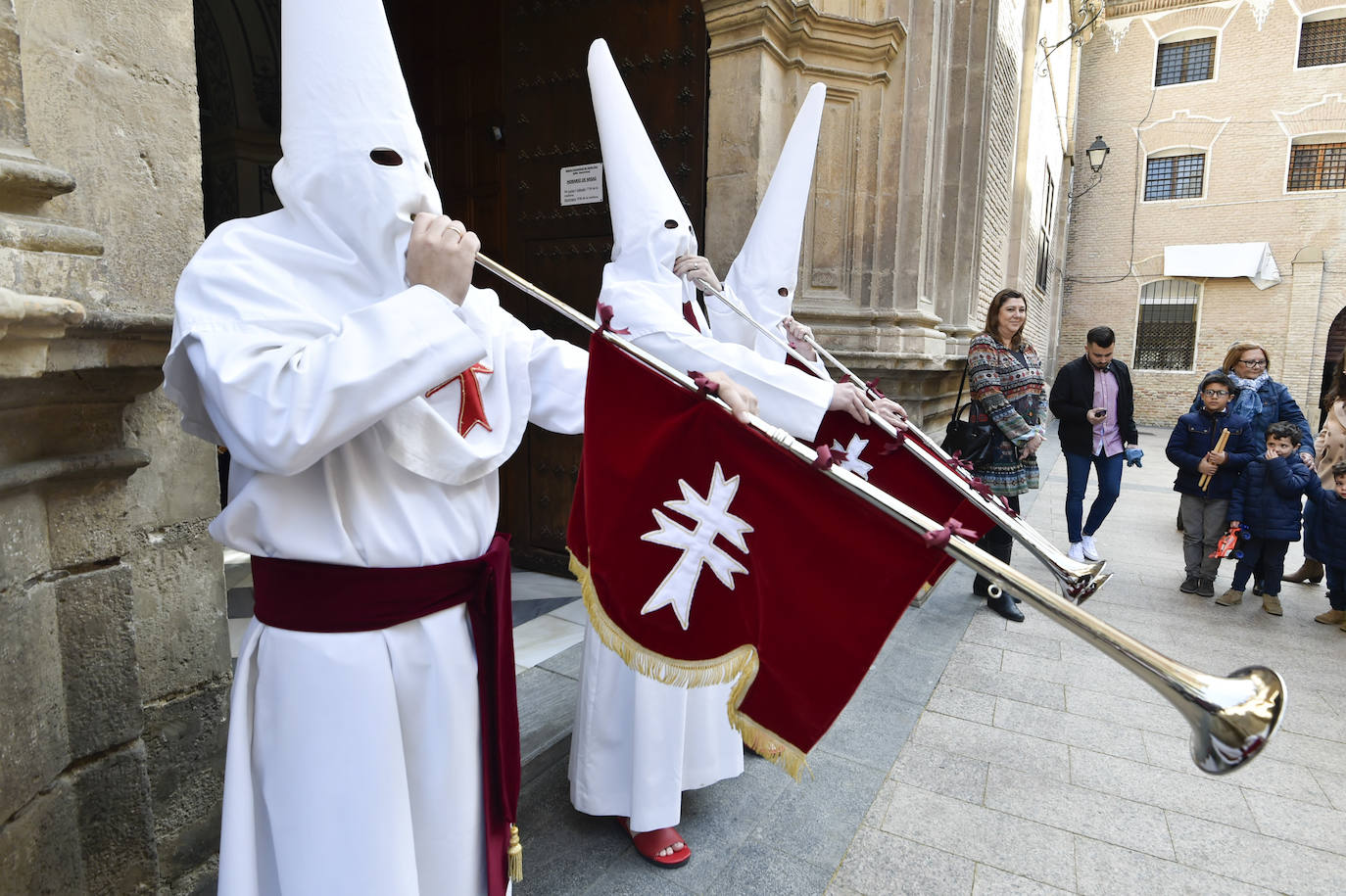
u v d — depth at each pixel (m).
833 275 4.35
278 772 1.05
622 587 1.34
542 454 4.26
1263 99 15.38
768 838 2.06
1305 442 4.03
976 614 3.91
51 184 1.16
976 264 6.68
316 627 1.04
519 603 3.78
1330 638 3.73
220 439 1.07
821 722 1.23
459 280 1.04
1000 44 7.44
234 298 0.98
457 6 4.33
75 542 1.36
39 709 1.28
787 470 1.24
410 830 1.07
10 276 1.04
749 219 3.72
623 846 2.01
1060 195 16.28
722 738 2.11
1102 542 5.71
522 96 4.05
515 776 1.26
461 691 1.13
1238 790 2.38
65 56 1.28
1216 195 15.98
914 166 4.46
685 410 1.31
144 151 1.43
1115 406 4.79
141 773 1.49
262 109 5.82
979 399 3.87
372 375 0.91
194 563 1.63
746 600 1.29
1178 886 1.94
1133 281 16.92
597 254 3.89
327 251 1.08
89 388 1.33
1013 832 2.13
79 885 1.38
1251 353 4.26
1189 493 4.33
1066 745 2.62
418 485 1.09
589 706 1.99
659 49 3.76
